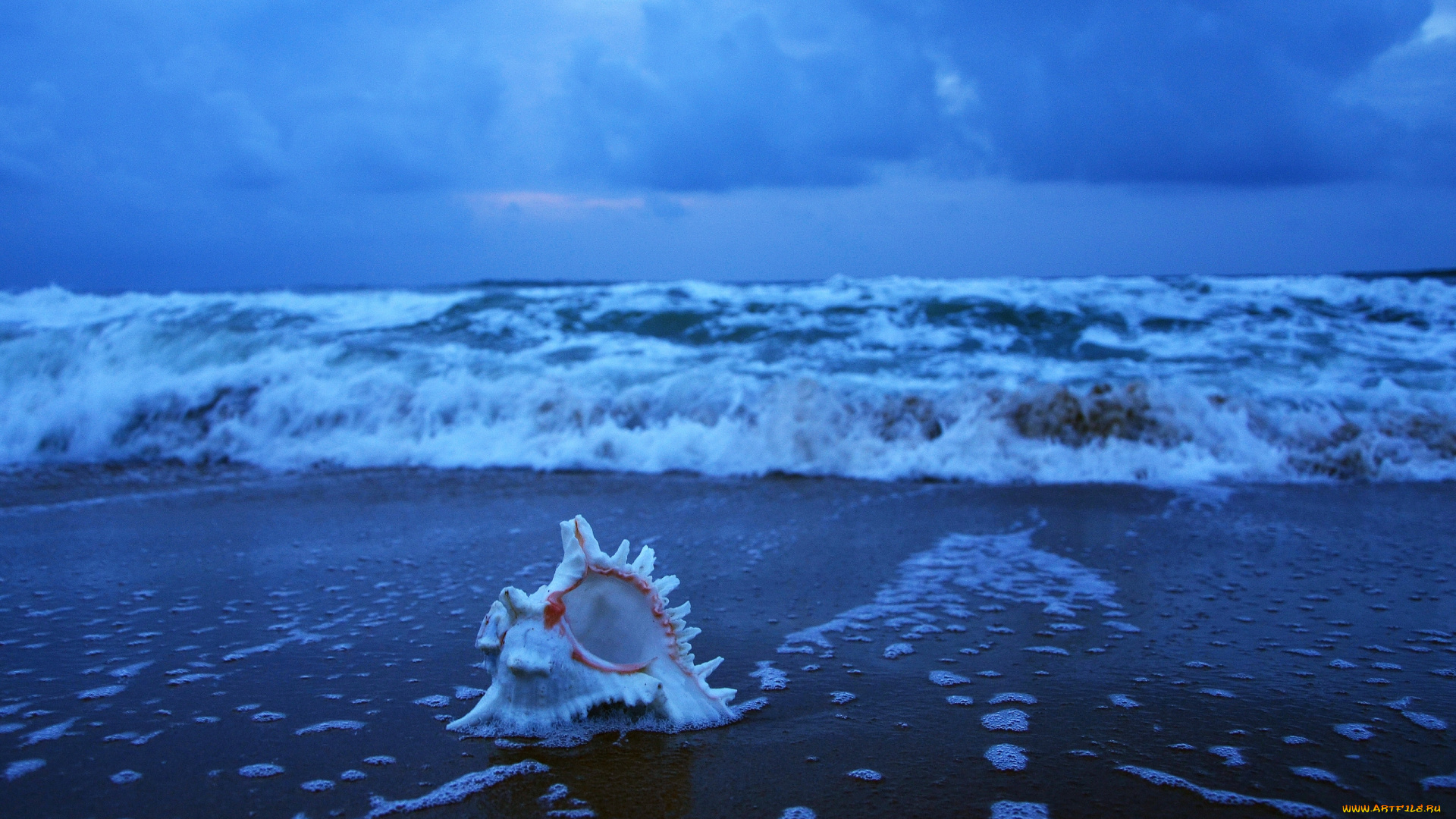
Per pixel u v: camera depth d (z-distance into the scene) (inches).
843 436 47.6
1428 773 15.6
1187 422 47.0
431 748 16.4
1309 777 15.5
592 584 17.3
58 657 20.6
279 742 16.7
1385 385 54.2
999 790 15.2
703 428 49.1
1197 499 38.6
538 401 52.3
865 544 30.8
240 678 19.5
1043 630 22.4
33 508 36.9
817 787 15.3
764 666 20.2
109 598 24.9
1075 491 40.8
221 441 50.4
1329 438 46.8
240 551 29.8
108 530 32.7
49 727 17.2
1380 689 18.8
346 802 14.8
